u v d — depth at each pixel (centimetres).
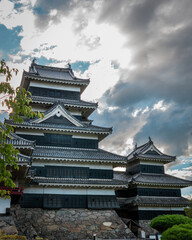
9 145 1223
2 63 1264
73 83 4675
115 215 3641
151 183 4409
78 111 4606
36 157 3503
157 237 3184
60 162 3722
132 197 4497
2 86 1234
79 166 3797
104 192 3766
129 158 5266
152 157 4794
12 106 1241
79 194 3647
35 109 4400
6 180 1245
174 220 3075
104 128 4197
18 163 2397
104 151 4172
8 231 2245
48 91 4566
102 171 3894
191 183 4662
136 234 3900
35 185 3478
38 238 2819
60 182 3481
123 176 4947
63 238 3259
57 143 3928
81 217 3491
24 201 3353
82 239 3322
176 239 2417
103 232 3453
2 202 2425
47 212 3394
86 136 4128
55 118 4050
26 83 4644
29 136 3812
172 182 4612
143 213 4272
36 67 5247
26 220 3222
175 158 4925
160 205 4359
